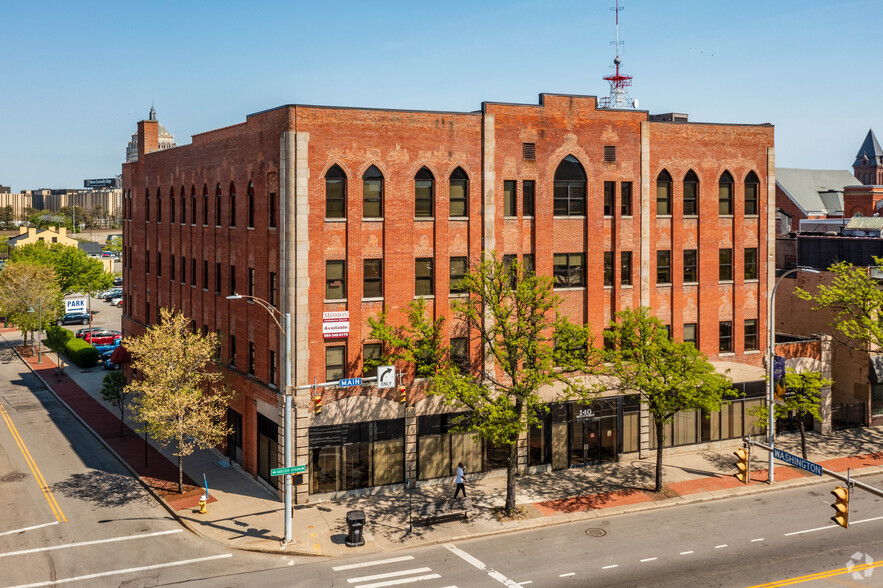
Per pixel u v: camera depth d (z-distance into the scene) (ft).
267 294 117.60
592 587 84.17
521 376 109.09
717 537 99.86
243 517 106.83
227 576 88.07
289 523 97.25
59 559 92.58
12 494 116.06
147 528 103.35
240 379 126.93
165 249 164.25
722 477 125.18
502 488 119.85
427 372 112.47
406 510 110.01
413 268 117.60
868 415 155.74
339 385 105.81
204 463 132.36
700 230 137.49
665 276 136.26
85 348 214.90
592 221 128.67
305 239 109.40
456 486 119.65
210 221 138.10
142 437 147.43
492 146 120.57
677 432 138.92
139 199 181.88
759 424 129.18
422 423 120.16
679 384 110.63
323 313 112.06
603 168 129.08
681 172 135.33
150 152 173.88
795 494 118.52
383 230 115.34
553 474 126.93
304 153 108.68
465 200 120.88
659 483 117.91
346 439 114.83
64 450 139.64
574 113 126.62
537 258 125.18
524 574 88.17
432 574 88.33
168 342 116.37
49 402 177.17
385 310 114.62
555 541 98.89
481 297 113.09
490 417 102.68
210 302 140.15
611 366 128.77
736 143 139.64
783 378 127.95
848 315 152.05
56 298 237.86
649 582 85.51
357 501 114.01
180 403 112.57
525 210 125.08
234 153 126.82
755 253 143.64
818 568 89.40
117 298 349.20
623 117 130.11
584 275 129.59
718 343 140.46
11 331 285.64
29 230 430.20
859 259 187.01
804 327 165.07
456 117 118.62
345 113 111.65
